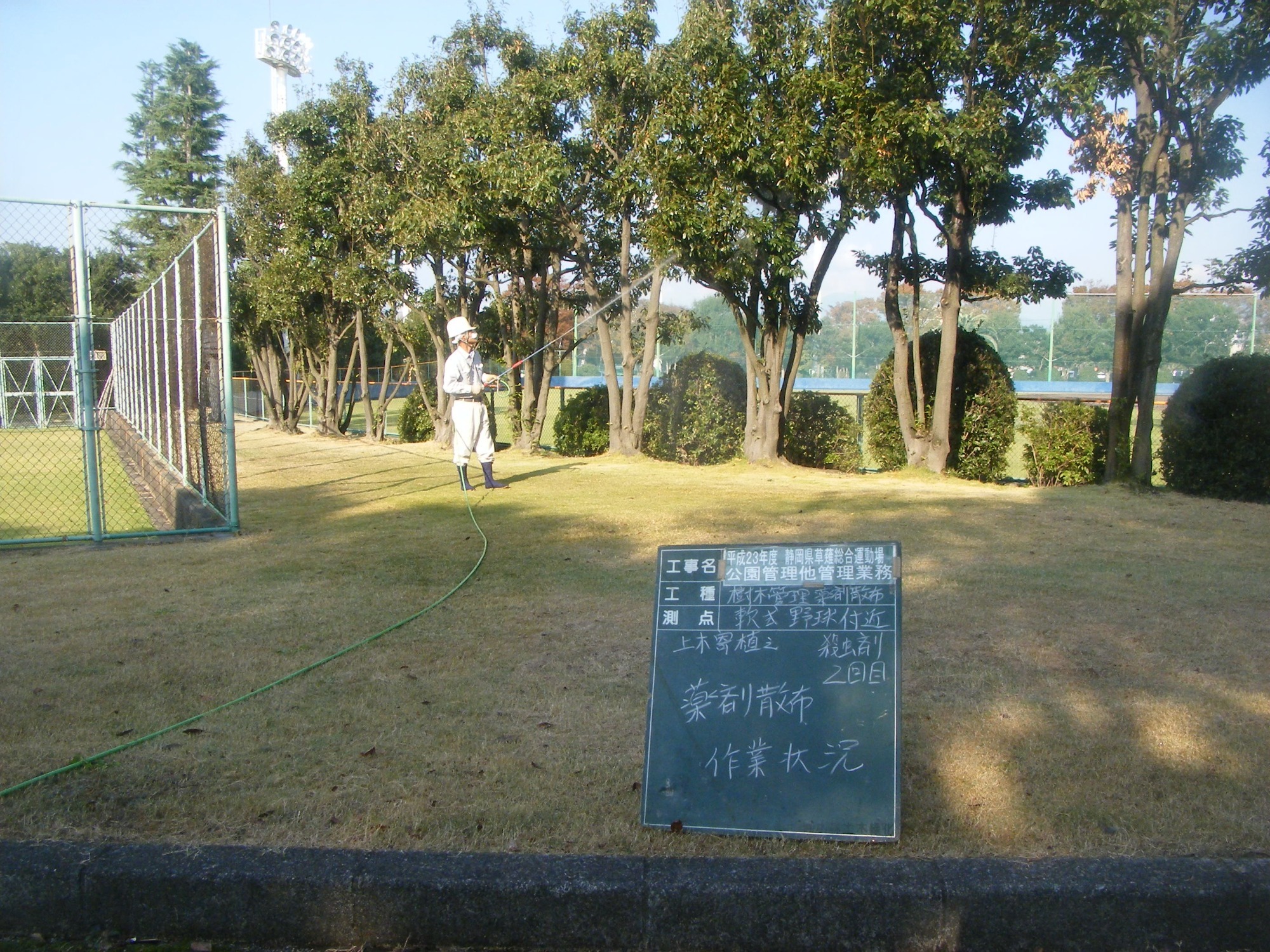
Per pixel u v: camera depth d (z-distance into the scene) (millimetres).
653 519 9281
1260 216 10875
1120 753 3959
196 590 6668
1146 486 11406
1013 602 6145
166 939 3078
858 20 10898
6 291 20609
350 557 7738
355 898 3018
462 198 14203
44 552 7977
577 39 14070
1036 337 31438
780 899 2957
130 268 28000
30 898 3088
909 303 27000
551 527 8953
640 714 4406
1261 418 10406
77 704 4570
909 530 8625
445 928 3018
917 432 12984
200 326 9719
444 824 3438
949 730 4199
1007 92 11156
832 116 11375
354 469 14203
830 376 34938
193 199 41562
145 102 43125
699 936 2980
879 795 3332
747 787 3416
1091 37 10750
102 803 3602
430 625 5820
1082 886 2951
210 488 9594
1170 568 7109
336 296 19000
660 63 13047
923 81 10922
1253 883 2953
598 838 3357
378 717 4395
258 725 4305
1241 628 5613
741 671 3543
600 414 16328
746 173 11836
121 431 19484
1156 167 10906
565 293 17469
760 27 11727
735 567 3648
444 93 15602
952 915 2943
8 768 3900
